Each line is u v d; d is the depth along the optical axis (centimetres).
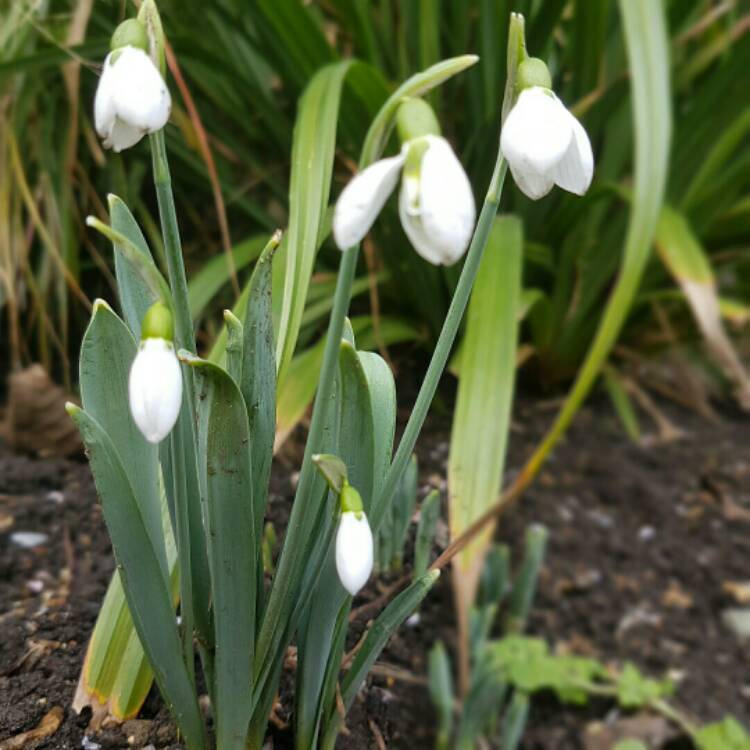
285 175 57
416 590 25
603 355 39
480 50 50
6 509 43
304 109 40
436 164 16
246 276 53
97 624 30
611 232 59
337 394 23
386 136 18
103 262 51
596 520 64
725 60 57
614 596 61
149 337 18
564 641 59
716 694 58
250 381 23
